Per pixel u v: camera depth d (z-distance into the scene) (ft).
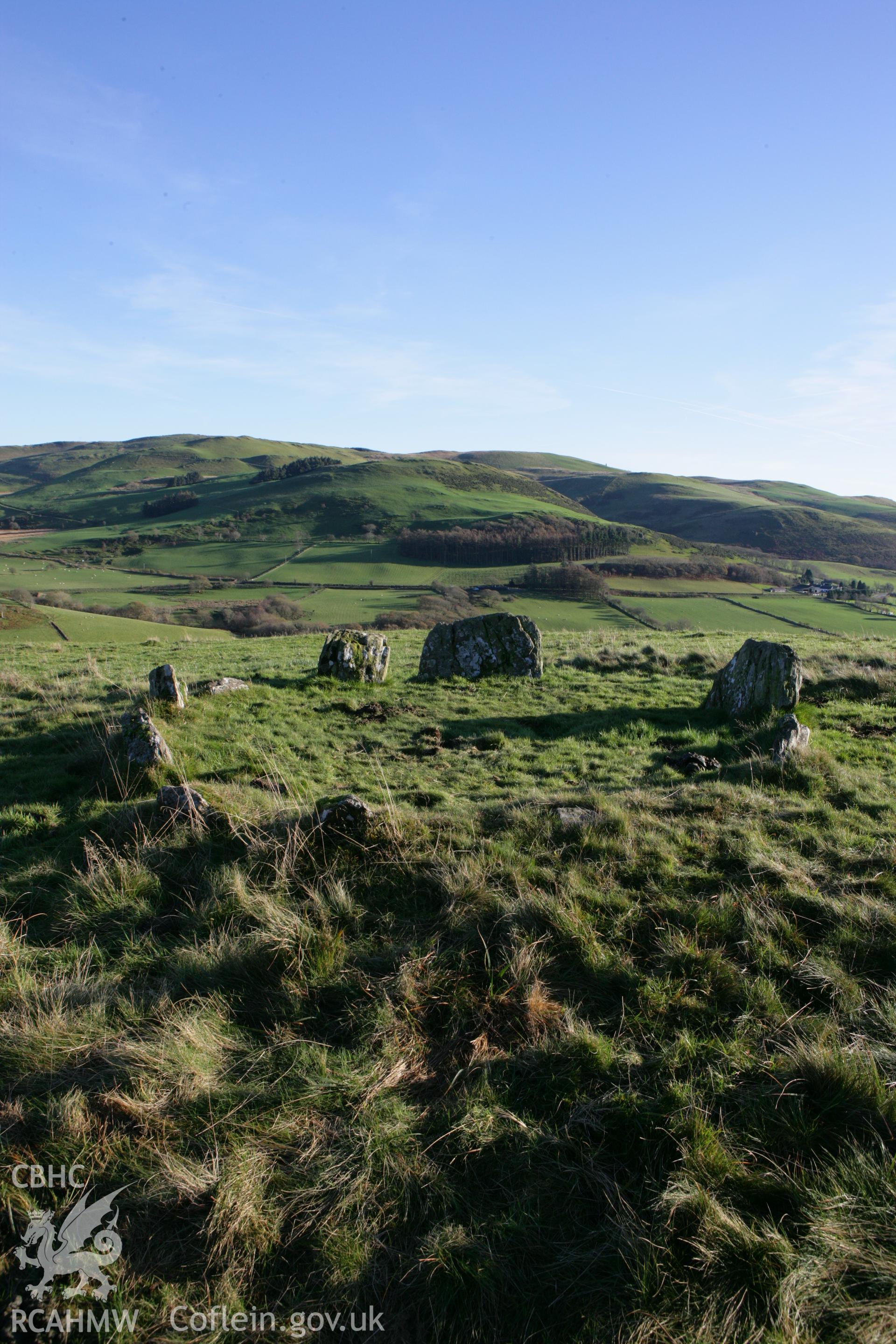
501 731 39.88
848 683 47.06
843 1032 15.21
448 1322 10.78
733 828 23.38
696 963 17.10
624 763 34.99
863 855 21.52
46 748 36.27
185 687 41.37
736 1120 13.47
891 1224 11.39
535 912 18.67
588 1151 12.96
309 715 41.68
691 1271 10.98
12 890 21.72
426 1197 12.36
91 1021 16.03
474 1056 14.94
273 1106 14.03
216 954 18.03
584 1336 10.40
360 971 17.11
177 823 23.73
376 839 21.80
